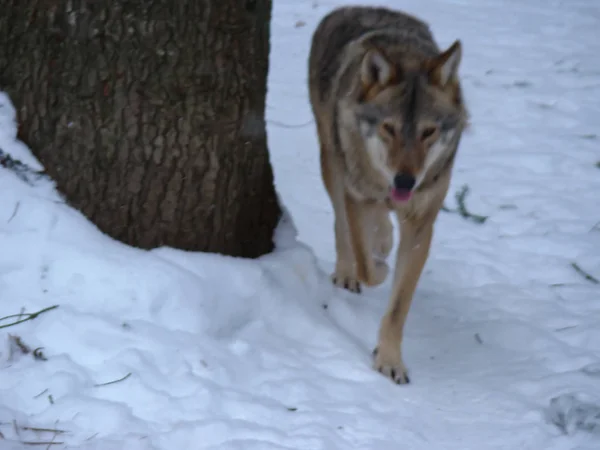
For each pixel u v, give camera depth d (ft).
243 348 14.70
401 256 16.58
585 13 45.29
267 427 12.52
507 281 20.53
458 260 21.17
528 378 15.76
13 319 13.43
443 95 15.46
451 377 15.87
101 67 14.73
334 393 14.25
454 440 13.37
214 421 12.26
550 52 38.17
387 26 18.53
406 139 14.97
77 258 14.38
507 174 26.58
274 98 30.37
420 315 18.49
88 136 14.99
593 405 14.08
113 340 13.48
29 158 15.19
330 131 17.94
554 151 28.37
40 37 14.85
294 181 24.36
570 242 22.38
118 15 14.56
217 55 15.37
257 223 17.17
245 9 15.61
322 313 17.12
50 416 11.84
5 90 15.38
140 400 12.57
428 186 15.89
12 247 14.30
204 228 16.07
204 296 15.02
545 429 13.82
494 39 39.60
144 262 14.87
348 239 18.92
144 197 15.44
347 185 16.88
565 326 18.19
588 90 33.71
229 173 16.15
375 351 16.08
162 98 15.05
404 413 14.11
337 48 18.93
